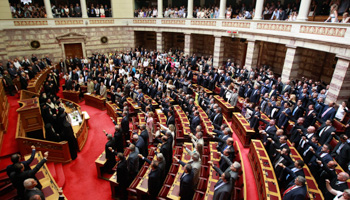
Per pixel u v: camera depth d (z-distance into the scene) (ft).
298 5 56.03
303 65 60.34
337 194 18.08
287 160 23.41
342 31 36.65
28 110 35.19
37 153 29.99
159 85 55.26
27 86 49.75
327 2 49.16
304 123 34.35
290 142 31.27
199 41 89.51
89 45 84.17
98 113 52.37
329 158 23.54
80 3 87.15
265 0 67.41
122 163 24.64
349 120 32.07
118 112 42.14
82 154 36.11
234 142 29.89
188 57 74.33
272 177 23.77
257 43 58.18
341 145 26.27
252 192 26.13
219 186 19.27
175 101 50.80
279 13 52.06
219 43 67.51
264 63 71.31
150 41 98.89
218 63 69.77
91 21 82.12
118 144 32.76
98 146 38.65
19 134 31.83
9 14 65.57
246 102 39.11
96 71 63.98
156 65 71.67
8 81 47.67
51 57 76.64
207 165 28.22
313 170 24.43
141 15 88.02
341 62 37.76
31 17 71.82
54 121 37.50
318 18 50.11
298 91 44.86
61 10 77.41
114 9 86.53
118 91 49.32
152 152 32.53
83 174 31.50
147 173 26.02
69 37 78.13
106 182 30.04
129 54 80.79
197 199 22.94
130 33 90.99
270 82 50.16
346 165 25.21
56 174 30.35
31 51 72.02
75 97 57.57
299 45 45.78
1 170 27.20
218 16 68.90
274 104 38.93
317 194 21.34
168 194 22.81
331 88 40.19
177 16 79.82
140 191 23.79
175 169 28.48
